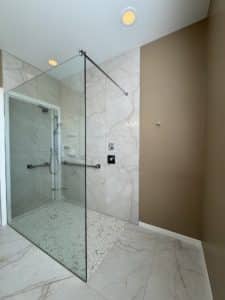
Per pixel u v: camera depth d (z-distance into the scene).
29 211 2.14
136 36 1.70
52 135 2.02
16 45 1.82
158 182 1.80
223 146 0.87
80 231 1.53
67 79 1.69
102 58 2.09
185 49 1.56
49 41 1.76
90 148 2.35
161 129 1.75
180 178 1.65
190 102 1.56
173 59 1.64
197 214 1.56
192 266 1.31
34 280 1.17
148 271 1.26
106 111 2.18
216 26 1.07
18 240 1.67
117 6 1.36
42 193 2.15
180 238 1.68
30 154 2.21
